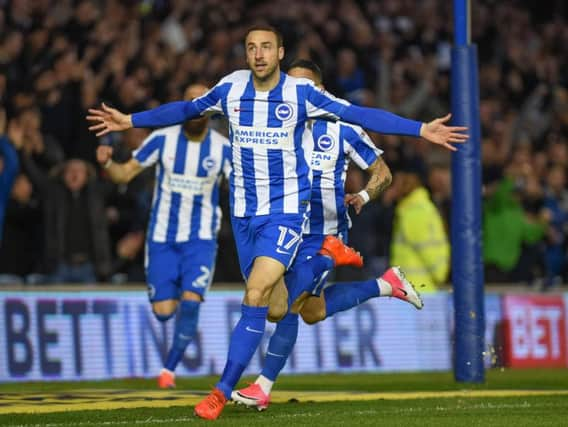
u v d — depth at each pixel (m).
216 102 23.25
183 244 32.56
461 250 34.00
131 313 39.75
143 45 48.78
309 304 26.89
